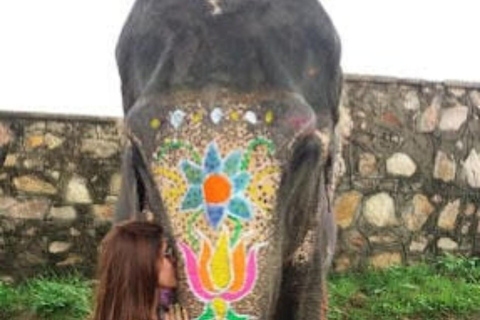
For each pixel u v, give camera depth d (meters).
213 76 3.09
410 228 8.92
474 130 9.05
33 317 7.43
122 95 3.56
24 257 8.49
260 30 3.21
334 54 3.51
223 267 2.95
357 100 8.79
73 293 7.62
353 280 8.44
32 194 8.52
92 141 8.61
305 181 3.25
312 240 3.65
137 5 3.55
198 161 3.01
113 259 2.94
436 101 8.98
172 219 3.00
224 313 2.93
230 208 2.98
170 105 3.08
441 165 8.99
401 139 8.90
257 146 3.04
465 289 8.17
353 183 8.78
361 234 8.80
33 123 8.52
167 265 3.01
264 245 2.98
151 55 3.29
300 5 3.43
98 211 8.62
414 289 8.11
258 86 3.10
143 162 3.15
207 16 3.21
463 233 9.05
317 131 3.27
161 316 3.03
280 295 3.74
